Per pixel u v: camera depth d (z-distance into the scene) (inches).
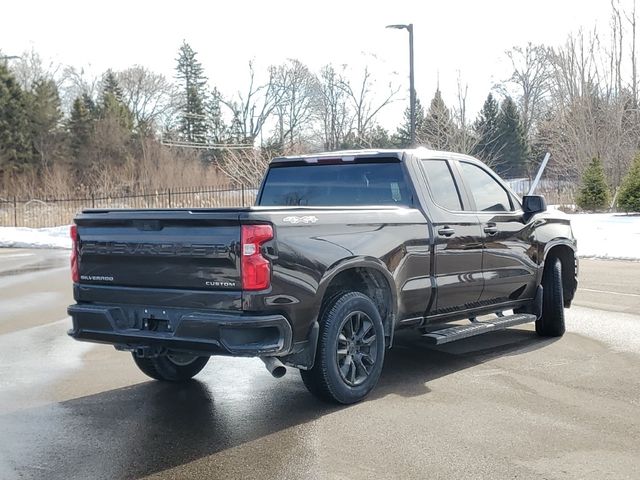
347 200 268.5
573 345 302.2
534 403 220.8
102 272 219.8
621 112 1332.4
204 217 197.9
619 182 1290.6
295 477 166.2
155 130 2620.6
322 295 209.5
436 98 1392.7
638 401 221.9
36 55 2687.0
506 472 167.3
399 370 265.3
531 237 301.6
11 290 506.3
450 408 217.0
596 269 561.6
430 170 267.3
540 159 1983.3
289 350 201.2
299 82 2455.7
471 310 277.7
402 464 173.0
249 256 193.5
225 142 2566.4
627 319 355.6
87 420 211.8
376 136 1925.4
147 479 167.2
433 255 252.5
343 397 219.3
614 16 1380.4
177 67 2987.2
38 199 1521.9
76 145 2190.0
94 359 293.7
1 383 255.8
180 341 200.2
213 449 185.9
